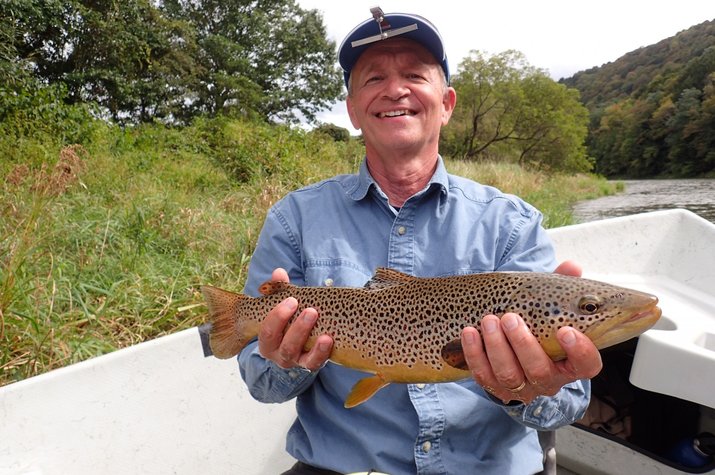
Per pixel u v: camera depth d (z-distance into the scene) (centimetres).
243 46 1156
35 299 140
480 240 74
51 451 85
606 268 156
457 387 69
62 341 130
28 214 185
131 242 194
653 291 138
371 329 62
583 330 54
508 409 64
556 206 500
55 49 682
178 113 921
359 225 78
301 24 1226
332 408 72
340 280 74
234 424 104
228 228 218
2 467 80
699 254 147
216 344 73
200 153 457
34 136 338
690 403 105
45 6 565
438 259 74
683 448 94
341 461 70
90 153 346
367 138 79
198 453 100
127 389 93
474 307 58
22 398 83
